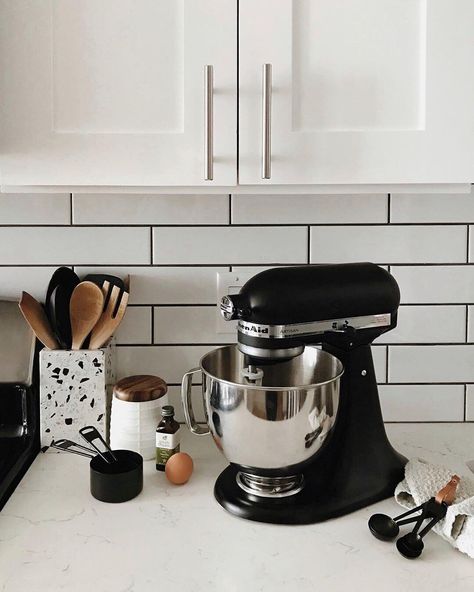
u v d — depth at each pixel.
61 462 1.26
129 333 1.45
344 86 1.07
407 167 1.08
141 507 1.10
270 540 1.00
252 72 1.05
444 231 1.44
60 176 1.07
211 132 1.05
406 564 0.95
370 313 1.11
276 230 1.43
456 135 1.08
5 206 1.40
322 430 1.06
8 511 1.08
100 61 1.05
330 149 1.07
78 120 1.06
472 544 0.94
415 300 1.46
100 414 1.29
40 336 1.29
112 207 1.41
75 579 0.90
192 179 1.08
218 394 1.05
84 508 1.09
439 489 1.07
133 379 1.32
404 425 1.47
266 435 1.03
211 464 1.26
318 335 1.07
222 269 1.43
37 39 1.05
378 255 1.44
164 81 1.06
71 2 1.04
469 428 1.46
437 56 1.06
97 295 1.29
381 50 1.06
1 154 1.06
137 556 0.96
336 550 0.98
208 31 1.04
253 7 1.04
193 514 1.08
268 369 1.22
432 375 1.47
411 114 1.08
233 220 1.42
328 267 1.10
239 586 0.89
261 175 1.08
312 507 1.06
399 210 1.43
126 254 1.42
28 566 0.93
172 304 1.44
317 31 1.06
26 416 1.35
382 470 1.13
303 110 1.07
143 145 1.07
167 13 1.05
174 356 1.46
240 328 1.07
